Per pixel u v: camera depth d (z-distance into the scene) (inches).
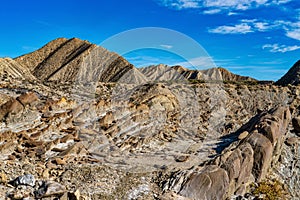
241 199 319.3
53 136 373.7
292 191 420.5
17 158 298.8
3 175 250.1
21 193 233.1
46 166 295.4
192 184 291.3
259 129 435.5
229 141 455.5
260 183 374.9
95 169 306.5
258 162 388.2
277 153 462.6
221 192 299.3
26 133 354.9
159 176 311.4
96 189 270.1
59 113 430.9
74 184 271.0
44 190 234.7
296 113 730.8
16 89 557.6
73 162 314.8
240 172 343.0
